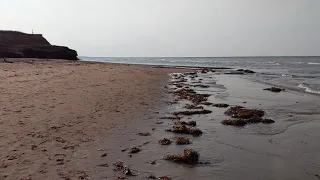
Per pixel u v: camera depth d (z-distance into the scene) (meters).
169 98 17.36
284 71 51.44
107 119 11.37
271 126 11.56
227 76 38.38
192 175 6.73
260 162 7.69
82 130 9.73
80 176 6.34
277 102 17.34
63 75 25.12
